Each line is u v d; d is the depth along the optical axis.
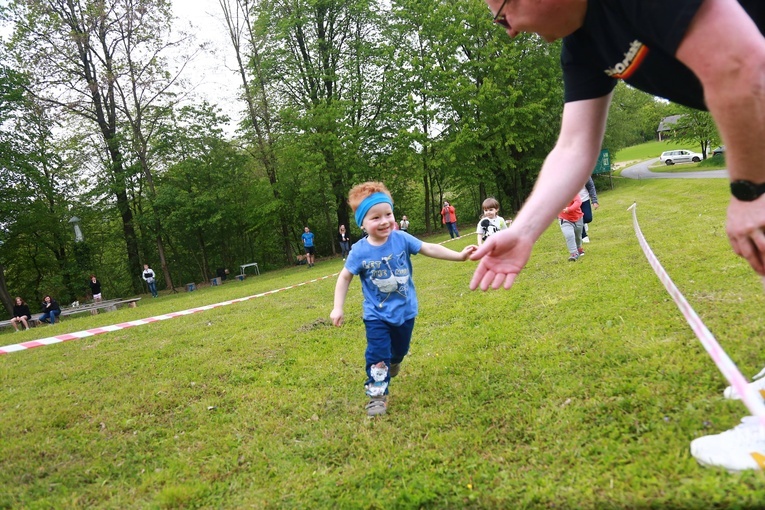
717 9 1.11
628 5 1.25
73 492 2.75
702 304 4.11
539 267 7.81
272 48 25.89
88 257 28.09
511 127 27.09
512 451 2.47
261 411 3.61
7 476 3.01
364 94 27.58
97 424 3.78
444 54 26.75
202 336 6.84
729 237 1.52
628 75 1.48
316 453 2.84
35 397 4.77
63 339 6.05
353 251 3.46
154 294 23.41
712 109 1.22
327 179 26.92
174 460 2.97
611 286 5.41
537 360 3.60
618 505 1.87
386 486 2.38
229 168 28.50
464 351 4.21
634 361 3.19
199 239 30.81
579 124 1.92
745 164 1.32
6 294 23.55
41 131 23.77
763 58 1.08
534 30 1.52
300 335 5.94
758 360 2.80
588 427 2.53
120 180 25.30
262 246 34.81
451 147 26.11
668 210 12.82
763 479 1.78
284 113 25.27
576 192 1.92
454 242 17.42
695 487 1.84
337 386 3.92
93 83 22.80
